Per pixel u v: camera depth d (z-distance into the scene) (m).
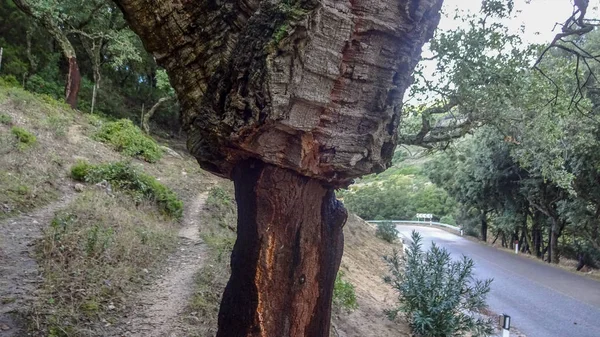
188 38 1.87
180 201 8.74
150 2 1.84
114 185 8.06
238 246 1.98
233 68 1.63
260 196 1.87
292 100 1.57
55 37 14.09
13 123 9.28
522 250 22.53
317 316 2.10
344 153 1.81
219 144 1.83
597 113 11.56
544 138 8.45
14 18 16.11
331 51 1.58
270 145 1.71
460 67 7.50
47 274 4.13
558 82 8.11
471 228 27.61
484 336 6.59
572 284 12.47
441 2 1.83
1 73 14.43
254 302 1.91
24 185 6.57
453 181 23.83
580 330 7.84
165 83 16.31
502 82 7.45
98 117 14.91
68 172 8.12
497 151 17.81
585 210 14.88
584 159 13.06
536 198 17.84
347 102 1.72
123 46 15.09
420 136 9.04
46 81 16.16
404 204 38.28
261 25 1.59
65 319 3.50
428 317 6.01
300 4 1.53
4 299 3.54
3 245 4.64
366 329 5.85
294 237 1.95
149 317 3.93
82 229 5.27
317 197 2.01
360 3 1.61
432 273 6.52
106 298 4.04
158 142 17.36
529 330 7.66
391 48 1.72
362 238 14.05
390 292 9.01
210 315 4.19
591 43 12.11
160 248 5.96
